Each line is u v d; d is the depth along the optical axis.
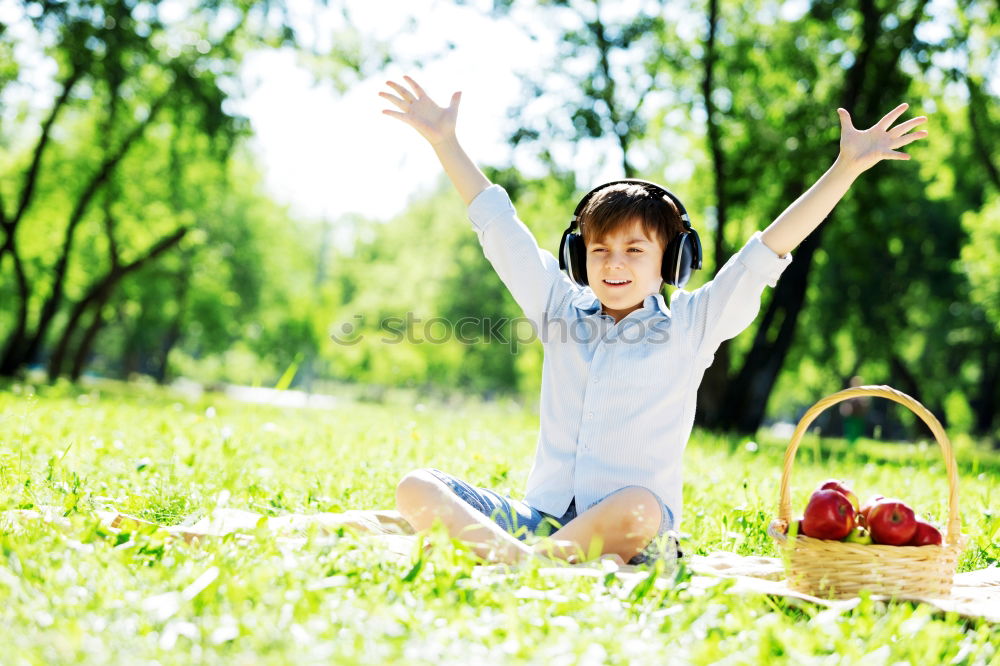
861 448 16.31
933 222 26.53
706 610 2.53
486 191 3.95
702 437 13.00
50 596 2.40
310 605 2.36
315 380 53.28
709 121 18.30
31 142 26.33
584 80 18.81
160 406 11.80
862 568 3.08
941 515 5.33
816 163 16.64
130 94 21.14
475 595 2.58
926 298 27.62
